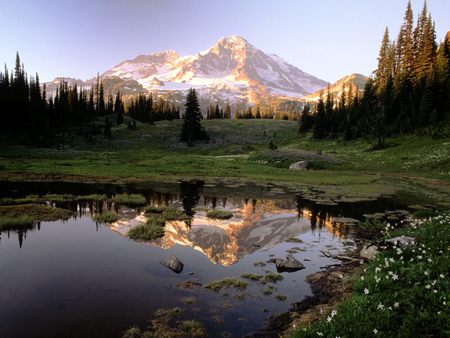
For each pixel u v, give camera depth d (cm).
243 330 813
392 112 8519
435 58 8619
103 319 850
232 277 1141
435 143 6241
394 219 2167
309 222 2088
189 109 10219
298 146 9700
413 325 698
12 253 1370
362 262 1288
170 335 779
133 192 3241
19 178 3850
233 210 2478
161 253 1412
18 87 9675
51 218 2008
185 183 4044
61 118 11119
